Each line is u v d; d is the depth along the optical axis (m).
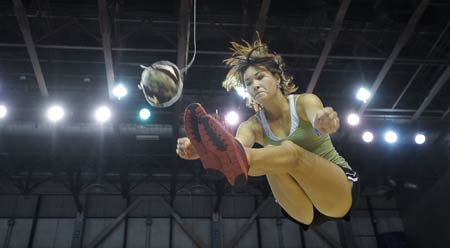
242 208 22.05
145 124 17.80
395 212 22.86
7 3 14.82
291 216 3.70
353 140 18.33
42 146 18.83
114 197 21.66
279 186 3.30
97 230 20.64
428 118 18.81
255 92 3.29
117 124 16.88
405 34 14.45
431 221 20.03
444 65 16.09
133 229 20.89
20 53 16.64
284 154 2.88
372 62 17.69
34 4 14.59
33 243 19.97
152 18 15.09
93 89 17.81
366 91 16.31
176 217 21.17
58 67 17.28
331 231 21.84
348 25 15.88
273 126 3.38
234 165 2.61
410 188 21.34
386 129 18.55
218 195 21.33
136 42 16.64
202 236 21.00
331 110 2.55
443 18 15.82
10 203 20.88
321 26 15.27
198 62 17.33
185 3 13.09
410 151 20.42
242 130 3.47
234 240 20.75
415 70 18.09
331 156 3.29
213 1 15.08
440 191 19.25
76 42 16.47
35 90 17.77
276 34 16.11
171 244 20.64
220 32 15.87
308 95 3.25
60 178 20.67
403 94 17.61
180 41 13.95
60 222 20.66
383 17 15.54
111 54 14.38
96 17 14.90
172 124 17.97
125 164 19.80
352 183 3.32
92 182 21.50
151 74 2.84
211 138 2.59
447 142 18.70
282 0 15.25
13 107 17.28
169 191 21.73
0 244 19.75
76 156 19.66
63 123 17.27
